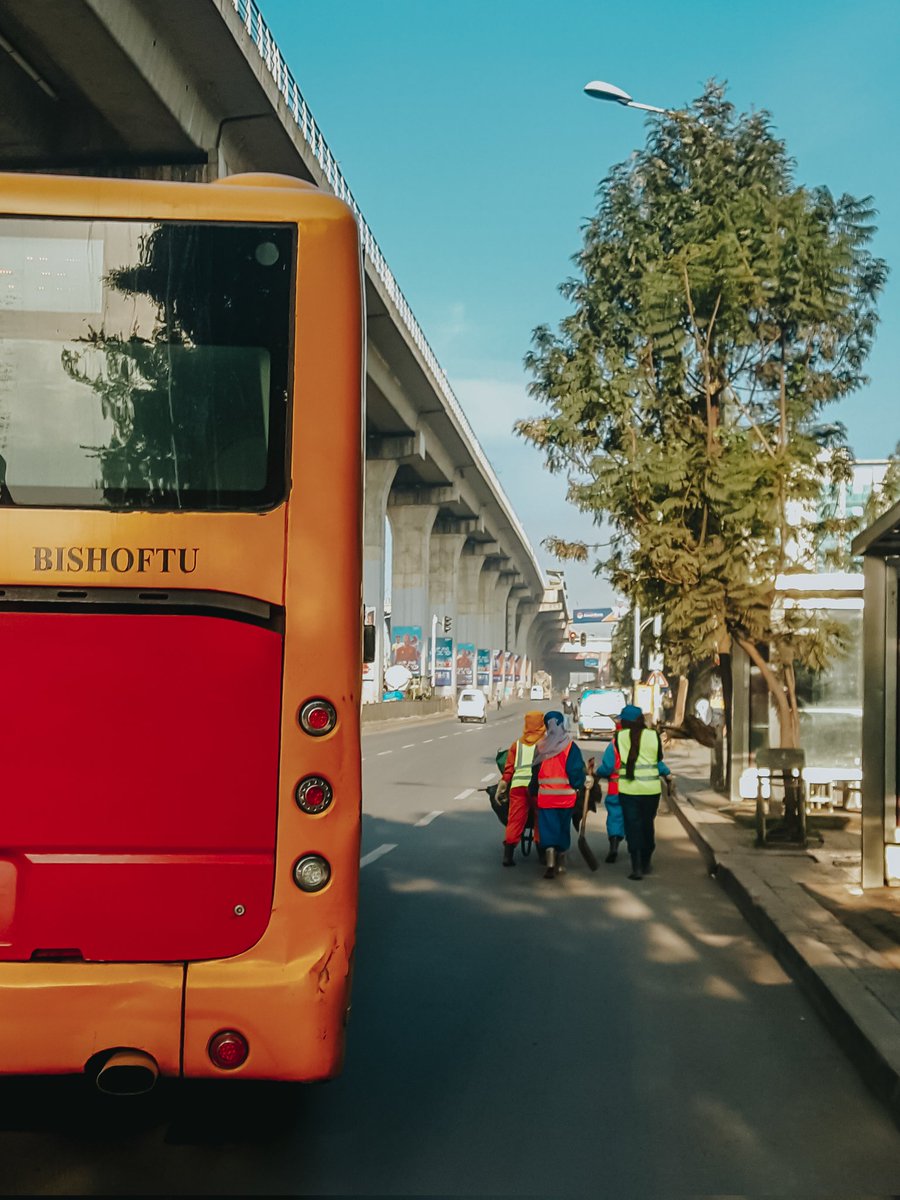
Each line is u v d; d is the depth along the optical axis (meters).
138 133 30.33
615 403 17.36
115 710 4.75
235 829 4.76
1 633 4.73
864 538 11.09
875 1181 4.92
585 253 19.28
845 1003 7.12
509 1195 4.70
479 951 9.43
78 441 4.86
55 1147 5.11
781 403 17.17
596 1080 6.21
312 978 4.68
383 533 70.31
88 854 4.71
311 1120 5.50
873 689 11.59
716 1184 4.86
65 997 4.55
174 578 4.80
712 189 18.80
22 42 26.61
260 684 4.81
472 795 23.52
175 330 4.98
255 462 4.91
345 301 5.04
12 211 5.00
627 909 11.44
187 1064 4.59
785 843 14.87
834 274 16.78
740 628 16.42
